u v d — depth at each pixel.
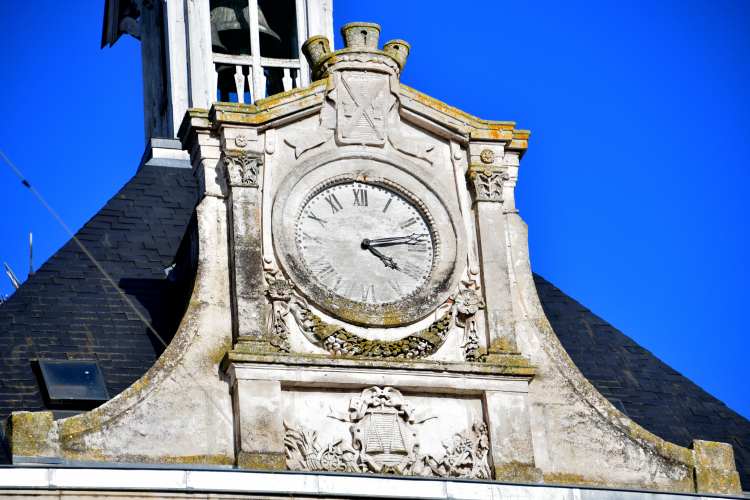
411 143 31.78
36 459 27.77
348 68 31.84
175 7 42.59
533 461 29.94
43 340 30.95
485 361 30.42
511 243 31.89
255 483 28.03
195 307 29.83
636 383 33.72
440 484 28.91
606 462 30.61
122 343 31.25
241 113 30.94
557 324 34.59
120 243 34.16
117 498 27.47
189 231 31.88
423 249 31.25
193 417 29.00
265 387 29.09
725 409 33.69
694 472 30.77
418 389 29.97
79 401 29.62
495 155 32.06
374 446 29.33
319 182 31.08
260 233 30.44
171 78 41.97
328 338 29.83
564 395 30.91
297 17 43.72
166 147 38.22
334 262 30.69
